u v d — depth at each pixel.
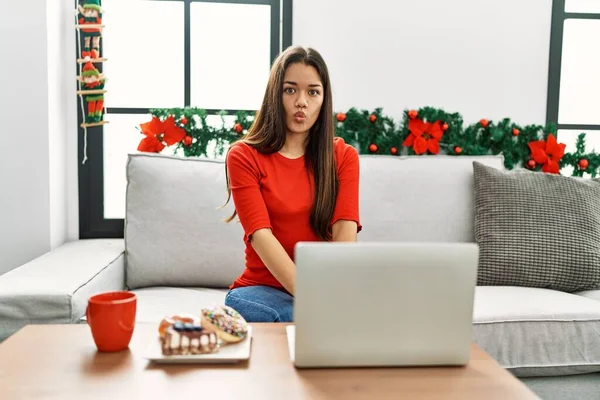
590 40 2.56
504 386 0.84
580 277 1.97
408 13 2.39
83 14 2.28
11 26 2.13
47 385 0.81
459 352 0.91
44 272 1.67
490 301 1.70
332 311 0.88
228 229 2.05
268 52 2.46
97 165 2.40
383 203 2.14
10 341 1.00
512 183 2.09
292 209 1.54
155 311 1.68
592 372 1.62
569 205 2.04
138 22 2.40
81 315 1.54
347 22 2.38
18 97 2.15
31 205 2.18
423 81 2.42
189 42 2.42
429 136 2.41
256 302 1.37
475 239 2.14
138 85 2.43
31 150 2.16
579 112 2.59
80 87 2.33
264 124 1.58
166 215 2.04
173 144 2.34
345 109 2.40
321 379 0.85
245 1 2.42
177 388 0.81
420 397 0.79
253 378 0.85
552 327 1.60
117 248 2.11
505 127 2.43
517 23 2.44
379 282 0.88
